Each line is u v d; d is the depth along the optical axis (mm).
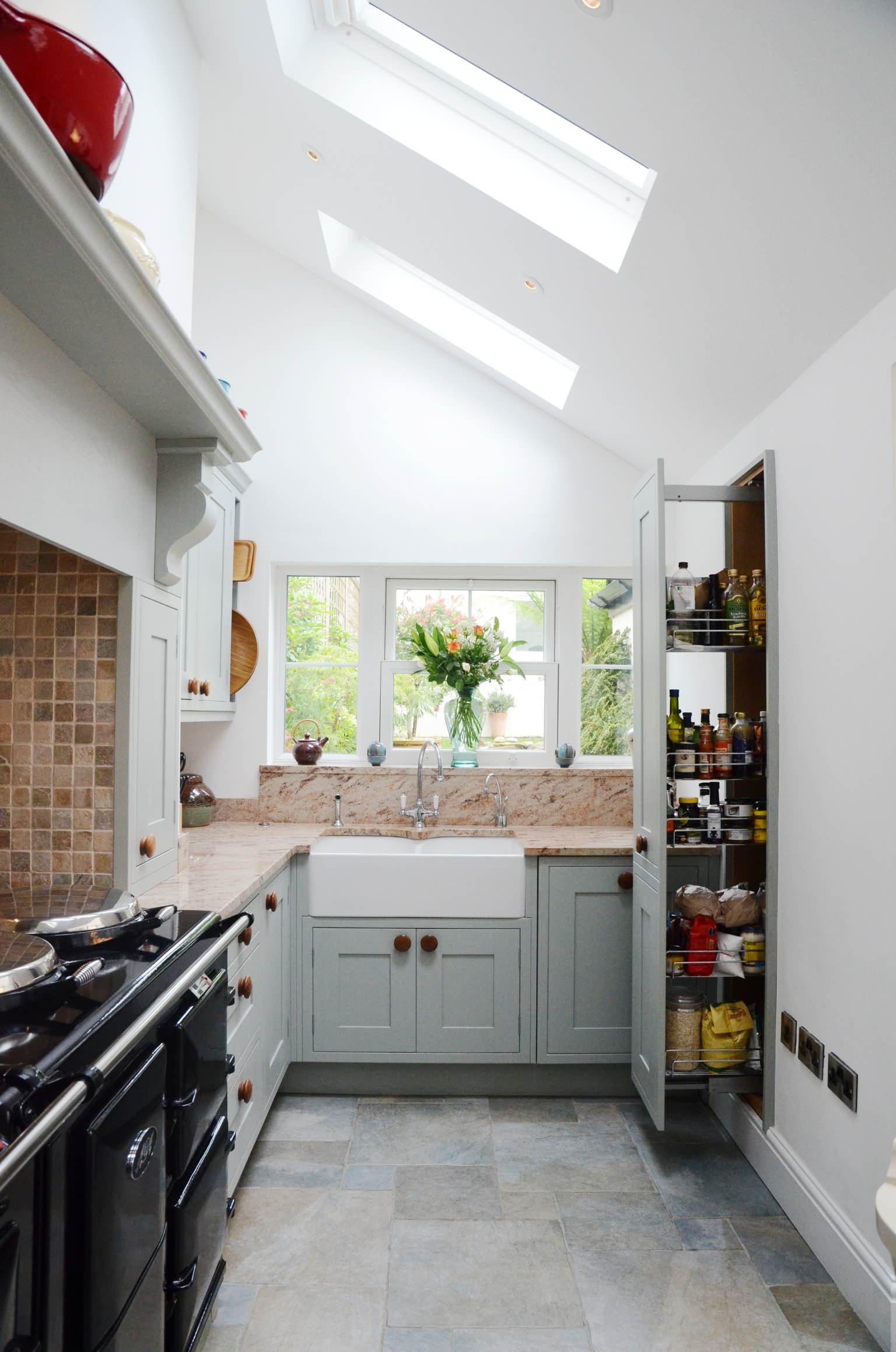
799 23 1356
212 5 2104
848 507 1881
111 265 1274
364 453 3475
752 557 2668
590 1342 1676
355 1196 2186
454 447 3471
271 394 3484
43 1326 910
